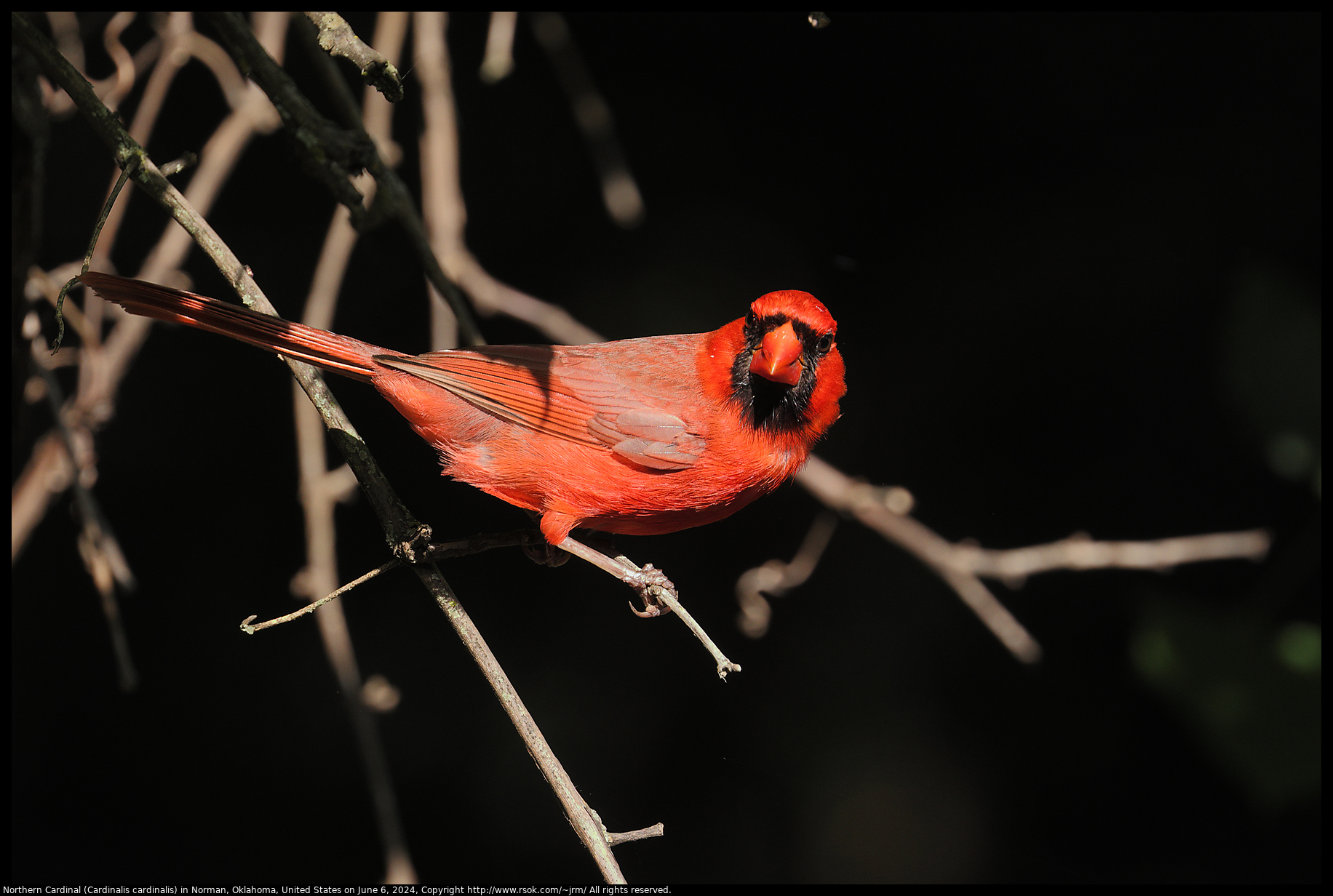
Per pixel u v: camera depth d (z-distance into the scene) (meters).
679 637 11.83
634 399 6.99
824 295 12.18
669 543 12.06
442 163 9.01
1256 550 8.46
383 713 11.41
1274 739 7.72
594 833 5.33
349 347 6.65
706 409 7.00
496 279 12.21
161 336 12.23
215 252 6.16
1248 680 7.82
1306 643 7.84
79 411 8.21
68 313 8.27
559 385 6.98
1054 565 8.73
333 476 8.52
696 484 7.00
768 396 6.96
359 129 7.56
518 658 11.70
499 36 8.91
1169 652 7.96
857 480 9.35
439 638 11.79
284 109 7.04
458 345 9.01
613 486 6.97
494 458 7.08
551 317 9.00
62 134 11.60
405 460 11.95
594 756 11.34
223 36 6.99
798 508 12.09
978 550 8.97
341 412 6.30
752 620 9.51
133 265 11.71
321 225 12.17
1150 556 8.58
